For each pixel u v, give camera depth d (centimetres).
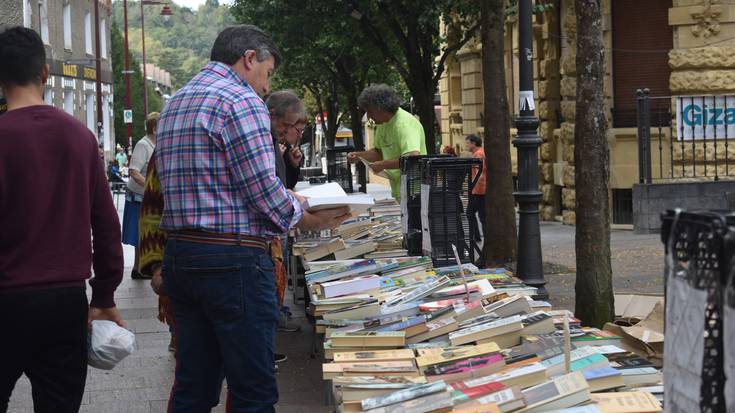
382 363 456
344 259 728
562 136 1941
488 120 1082
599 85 682
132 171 1186
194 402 427
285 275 577
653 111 1764
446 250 734
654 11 1753
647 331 539
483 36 1080
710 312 221
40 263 383
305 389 664
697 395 225
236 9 2423
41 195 383
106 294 425
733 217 217
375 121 853
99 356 414
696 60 1681
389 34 2119
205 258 402
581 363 438
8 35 397
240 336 405
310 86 4050
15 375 393
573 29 1875
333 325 546
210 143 402
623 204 1798
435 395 388
